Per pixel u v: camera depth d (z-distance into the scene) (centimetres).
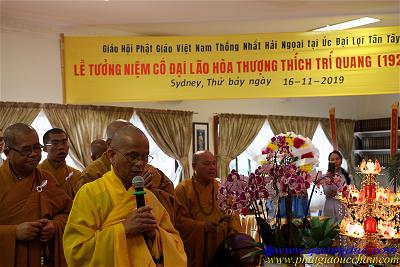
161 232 175
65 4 450
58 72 527
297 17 502
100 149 326
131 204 169
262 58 398
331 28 553
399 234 217
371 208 223
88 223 165
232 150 722
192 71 396
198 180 323
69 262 165
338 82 400
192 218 315
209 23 521
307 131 822
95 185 170
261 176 186
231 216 309
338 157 457
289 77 399
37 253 214
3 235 204
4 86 485
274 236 188
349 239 210
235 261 226
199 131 696
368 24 541
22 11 472
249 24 528
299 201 221
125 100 392
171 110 659
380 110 876
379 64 399
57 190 233
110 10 468
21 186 218
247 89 397
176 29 552
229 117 727
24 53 500
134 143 166
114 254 157
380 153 841
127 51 394
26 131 216
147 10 468
